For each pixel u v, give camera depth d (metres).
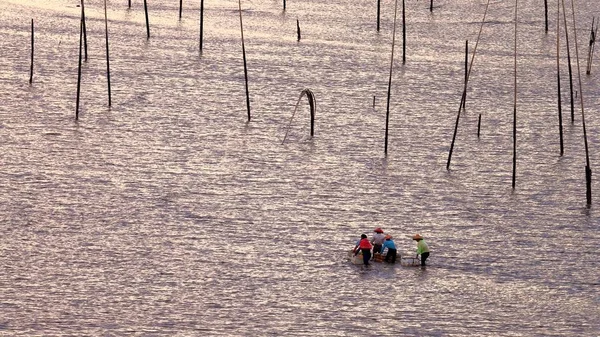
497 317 195.00
